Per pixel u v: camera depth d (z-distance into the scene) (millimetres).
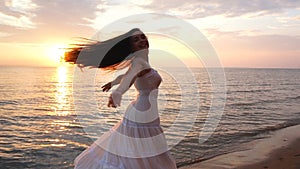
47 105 25812
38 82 59406
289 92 42031
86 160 3227
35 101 28844
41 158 9570
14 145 11406
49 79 72688
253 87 50750
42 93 37500
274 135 11969
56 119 18094
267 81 72375
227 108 23172
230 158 8234
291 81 75750
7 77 76875
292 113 20609
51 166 8766
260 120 17141
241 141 10773
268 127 14164
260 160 7941
